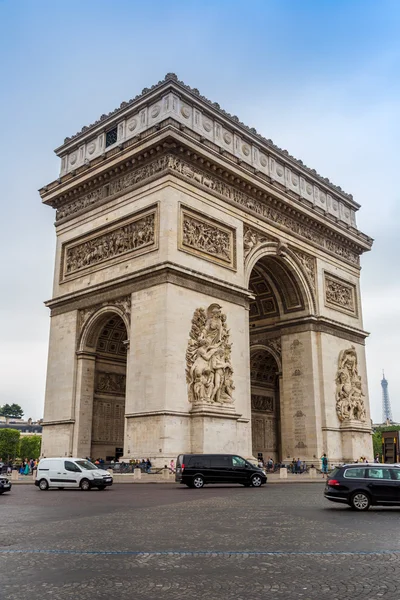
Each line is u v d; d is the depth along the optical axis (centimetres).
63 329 6894
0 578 1469
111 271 6469
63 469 4719
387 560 1694
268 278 8062
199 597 1294
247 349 6588
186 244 6116
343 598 1292
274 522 2483
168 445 5397
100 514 2755
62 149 7662
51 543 1944
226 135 7062
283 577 1481
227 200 6775
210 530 2227
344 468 3203
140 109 6744
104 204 6794
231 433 5891
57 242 7362
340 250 8838
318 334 7906
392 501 3047
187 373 5766
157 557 1716
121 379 7012
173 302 5791
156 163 6300
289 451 7656
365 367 8675
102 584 1406
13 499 3719
